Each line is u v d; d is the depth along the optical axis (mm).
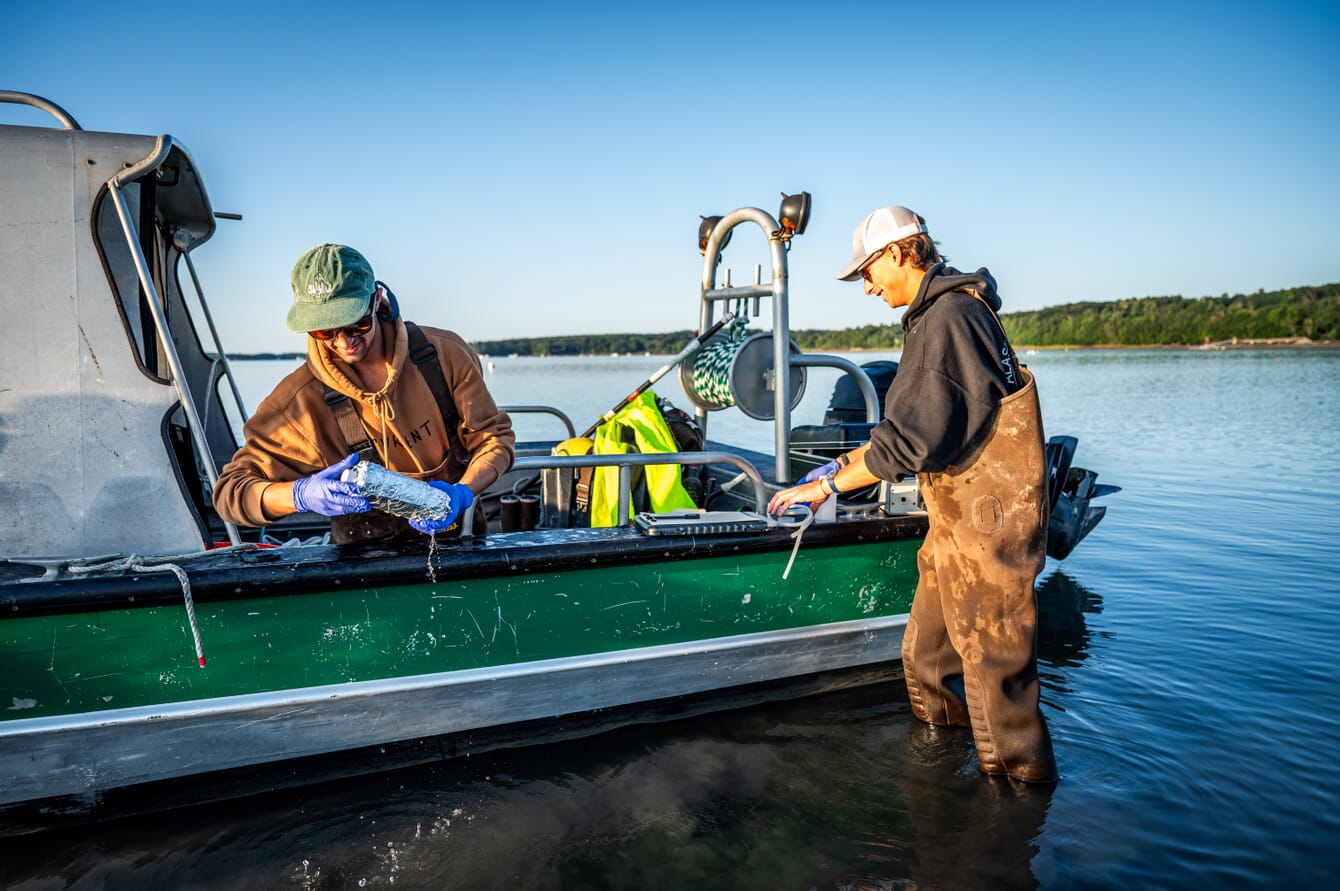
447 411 2713
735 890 2418
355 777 2973
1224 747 3316
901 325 2947
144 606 2592
